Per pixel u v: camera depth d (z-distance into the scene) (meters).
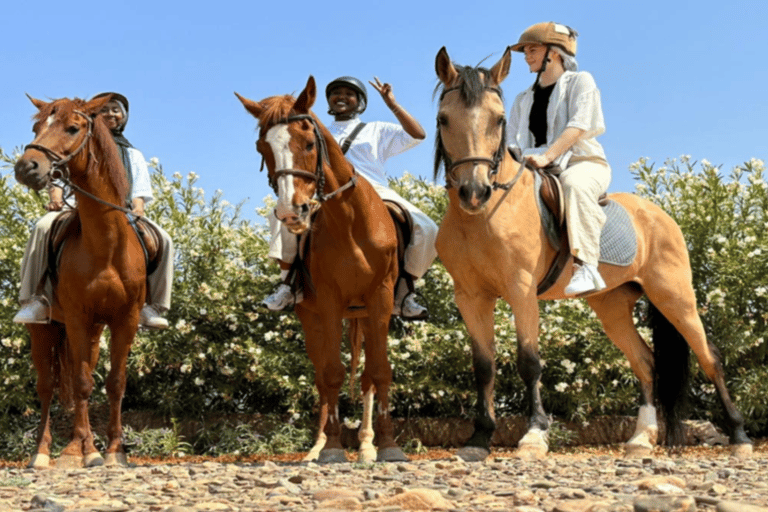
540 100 6.77
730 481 4.41
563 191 6.15
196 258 9.98
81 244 6.23
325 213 5.79
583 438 9.83
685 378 7.28
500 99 5.58
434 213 10.47
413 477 4.66
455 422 9.77
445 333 9.36
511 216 5.76
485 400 5.96
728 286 9.63
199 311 9.59
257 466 5.69
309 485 4.40
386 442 5.96
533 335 5.79
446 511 3.43
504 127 5.66
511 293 5.79
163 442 8.96
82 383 6.24
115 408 6.43
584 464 5.30
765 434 10.13
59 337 7.04
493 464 5.30
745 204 10.30
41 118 5.99
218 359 9.55
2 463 8.32
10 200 10.09
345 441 9.69
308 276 6.45
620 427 9.84
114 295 6.25
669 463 5.23
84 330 6.26
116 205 6.17
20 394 9.15
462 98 5.47
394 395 9.62
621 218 6.75
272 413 9.91
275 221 6.84
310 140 5.29
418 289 9.85
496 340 9.26
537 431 5.70
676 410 7.25
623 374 9.48
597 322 9.69
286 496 3.88
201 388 9.84
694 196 10.11
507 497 3.79
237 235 10.40
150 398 9.84
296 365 9.55
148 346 9.33
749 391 9.29
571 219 6.04
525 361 5.74
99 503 3.79
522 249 5.76
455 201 5.78
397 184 10.80
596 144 6.57
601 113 6.42
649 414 7.21
